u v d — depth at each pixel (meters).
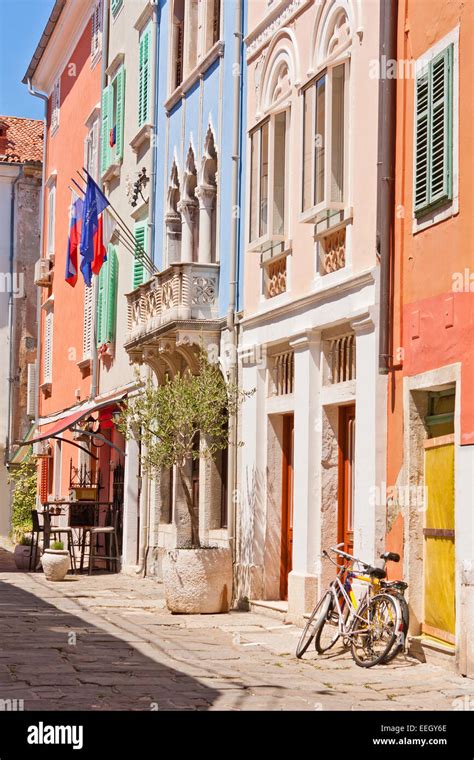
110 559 26.33
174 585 17.17
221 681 10.95
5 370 44.50
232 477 18.78
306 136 15.75
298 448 16.27
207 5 21.86
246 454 18.31
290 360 17.44
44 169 38.91
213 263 20.28
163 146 24.38
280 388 17.75
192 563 17.12
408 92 13.59
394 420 13.53
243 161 19.45
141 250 23.98
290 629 15.34
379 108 14.05
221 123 20.56
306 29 16.88
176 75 24.16
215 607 17.19
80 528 26.17
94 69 31.86
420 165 13.12
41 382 38.72
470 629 11.45
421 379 12.89
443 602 12.49
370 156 14.44
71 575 25.11
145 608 17.94
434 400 13.11
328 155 15.05
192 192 22.61
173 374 21.62
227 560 17.38
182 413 17.42
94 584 22.53
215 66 21.16
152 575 23.70
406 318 13.34
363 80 14.66
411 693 10.53
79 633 14.59
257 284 18.39
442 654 12.08
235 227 19.42
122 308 27.33
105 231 24.92
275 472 17.86
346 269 15.03
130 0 27.69
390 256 13.74
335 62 15.15
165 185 24.00
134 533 25.36
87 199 25.19
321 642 13.06
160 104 24.81
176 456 17.64
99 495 28.11
